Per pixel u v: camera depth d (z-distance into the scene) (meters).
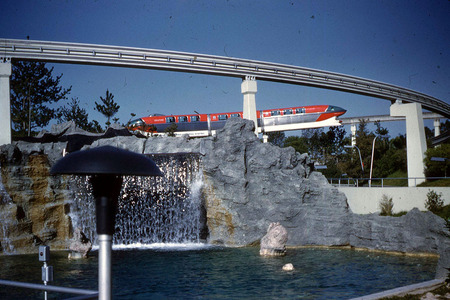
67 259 25.81
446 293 12.45
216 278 20.11
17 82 57.69
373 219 29.50
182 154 32.94
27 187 30.31
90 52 44.62
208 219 32.81
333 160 74.19
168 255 27.09
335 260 24.91
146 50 46.53
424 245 26.62
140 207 35.25
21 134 55.16
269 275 20.66
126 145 32.91
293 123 73.69
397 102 59.69
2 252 27.83
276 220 31.20
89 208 32.44
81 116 61.41
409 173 56.25
